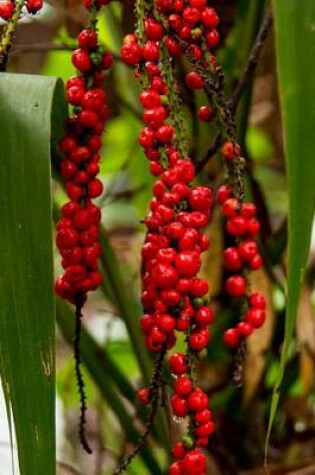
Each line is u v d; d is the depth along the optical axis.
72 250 0.63
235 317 0.91
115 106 1.00
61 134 0.65
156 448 0.96
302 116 0.59
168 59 0.61
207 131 0.85
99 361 0.85
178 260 0.59
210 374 0.92
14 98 0.60
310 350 0.91
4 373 0.58
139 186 1.04
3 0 0.66
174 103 0.61
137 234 1.13
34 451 0.57
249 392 0.92
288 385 0.94
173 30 0.62
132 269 1.08
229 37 0.87
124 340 1.15
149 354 0.82
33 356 0.58
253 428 0.93
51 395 0.58
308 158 0.59
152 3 0.62
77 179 0.63
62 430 1.17
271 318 0.90
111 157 1.19
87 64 0.62
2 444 1.03
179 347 0.80
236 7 0.86
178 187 0.60
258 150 1.20
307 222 0.59
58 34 0.92
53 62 1.11
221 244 0.90
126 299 0.82
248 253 0.65
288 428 0.96
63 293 0.64
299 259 0.59
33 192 0.58
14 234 0.58
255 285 0.89
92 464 1.13
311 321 0.91
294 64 0.59
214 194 0.87
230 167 0.66
